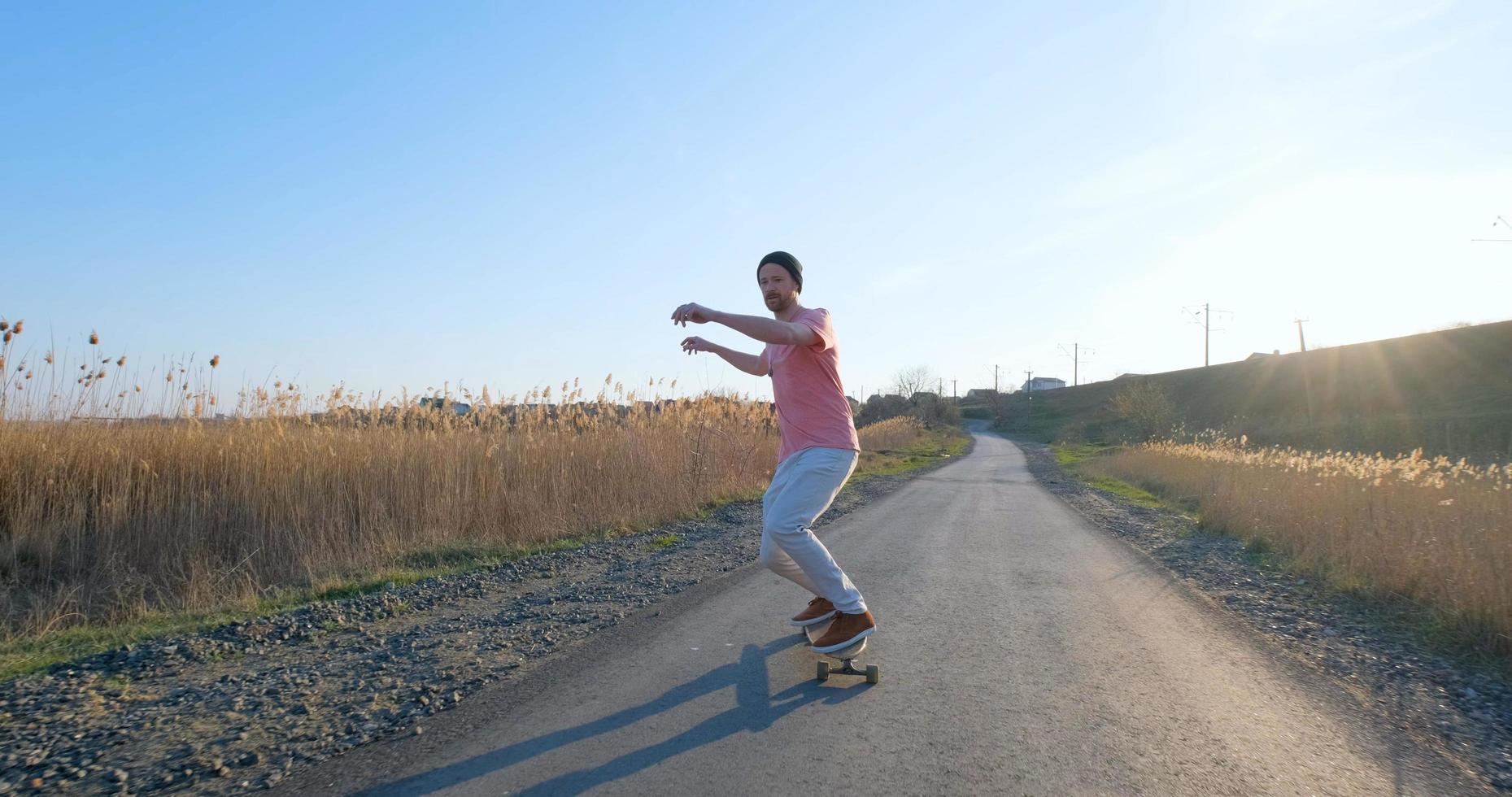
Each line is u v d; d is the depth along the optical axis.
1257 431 39.88
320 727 3.41
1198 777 2.95
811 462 3.99
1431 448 29.02
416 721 3.47
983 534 9.75
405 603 5.84
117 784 2.88
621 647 4.58
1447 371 49.59
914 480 20.81
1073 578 6.88
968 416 112.62
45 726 3.43
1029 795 2.77
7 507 7.09
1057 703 3.71
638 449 11.38
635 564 7.45
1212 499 11.31
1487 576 5.05
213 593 6.23
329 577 6.77
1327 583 6.78
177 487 7.66
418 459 8.98
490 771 2.95
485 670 4.18
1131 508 14.08
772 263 4.03
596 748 3.14
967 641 4.76
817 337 3.82
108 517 7.10
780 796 2.74
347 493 8.27
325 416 9.41
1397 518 6.98
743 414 15.06
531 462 10.02
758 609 5.51
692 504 11.56
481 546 8.20
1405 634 5.21
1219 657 4.55
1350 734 3.42
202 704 3.72
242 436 8.23
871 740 3.24
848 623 4.01
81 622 5.61
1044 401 104.00
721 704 3.64
